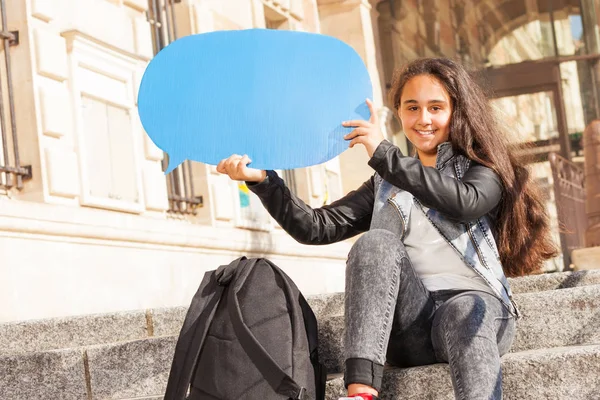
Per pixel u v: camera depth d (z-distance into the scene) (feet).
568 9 48.32
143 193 22.25
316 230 9.75
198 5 27.63
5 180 18.40
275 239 28.35
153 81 8.94
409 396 8.91
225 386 8.54
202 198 25.70
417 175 8.61
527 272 9.67
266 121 8.84
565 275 11.98
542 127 47.78
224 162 8.81
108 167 20.93
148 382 10.68
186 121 8.86
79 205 19.56
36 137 18.60
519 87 48.55
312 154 8.78
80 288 18.16
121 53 21.84
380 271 8.40
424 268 9.21
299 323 8.73
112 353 10.76
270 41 8.94
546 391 8.87
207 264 23.63
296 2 36.96
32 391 10.87
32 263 16.88
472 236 9.14
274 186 9.45
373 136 8.73
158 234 21.17
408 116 9.61
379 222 9.43
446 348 8.32
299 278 30.12
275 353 8.55
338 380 9.22
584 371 8.79
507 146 9.70
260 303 8.78
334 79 8.88
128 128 22.02
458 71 9.57
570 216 43.45
